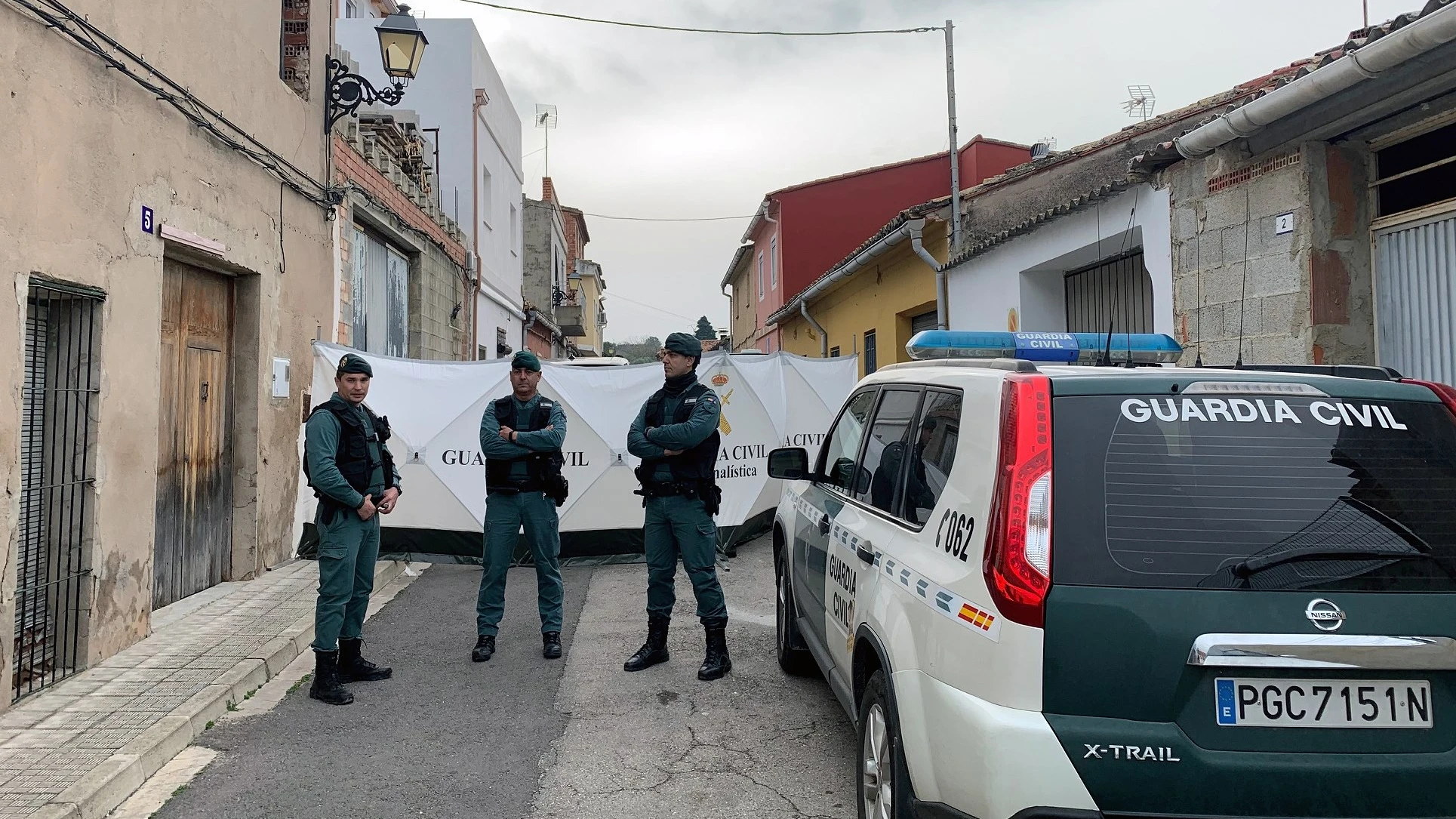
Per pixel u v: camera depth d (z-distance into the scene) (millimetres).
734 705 4844
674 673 5410
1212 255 6531
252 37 7023
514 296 19719
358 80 8609
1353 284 5711
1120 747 2199
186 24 6023
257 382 7262
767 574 8508
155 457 5664
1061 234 8641
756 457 9773
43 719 4270
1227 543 2311
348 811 3615
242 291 7219
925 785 2562
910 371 3850
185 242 6008
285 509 7832
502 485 5738
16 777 3619
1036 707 2252
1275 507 2359
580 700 4953
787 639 5211
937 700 2512
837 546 3951
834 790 3809
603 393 8875
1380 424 2502
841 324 18000
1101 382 2561
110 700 4547
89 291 4984
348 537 4965
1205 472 2402
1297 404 2527
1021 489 2387
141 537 5535
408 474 8422
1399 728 2219
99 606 5121
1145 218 7367
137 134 5441
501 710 4801
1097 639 2244
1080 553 2307
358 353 8312
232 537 7230
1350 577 2283
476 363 8672
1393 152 5617
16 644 4664
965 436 2787
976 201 11688
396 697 4992
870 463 3920
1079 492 2371
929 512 2947
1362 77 4820
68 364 5012
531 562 8719
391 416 8422
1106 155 10508
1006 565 2338
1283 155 5867
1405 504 2387
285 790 3807
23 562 4672
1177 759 2189
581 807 3656
